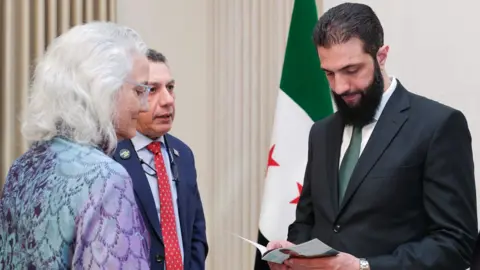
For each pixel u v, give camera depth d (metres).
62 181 1.29
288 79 2.97
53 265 1.25
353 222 1.98
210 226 3.81
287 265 1.94
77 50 1.34
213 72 3.81
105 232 1.25
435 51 2.98
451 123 1.93
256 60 3.62
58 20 3.32
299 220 2.23
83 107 1.32
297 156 2.91
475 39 2.85
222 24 3.76
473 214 1.92
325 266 1.84
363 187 1.96
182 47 3.88
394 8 3.11
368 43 1.94
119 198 1.28
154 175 2.21
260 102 3.62
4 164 3.15
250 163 3.65
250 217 3.64
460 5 2.90
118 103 1.38
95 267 1.23
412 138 1.95
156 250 2.11
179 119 3.87
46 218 1.28
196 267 2.27
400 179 1.93
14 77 3.19
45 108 1.34
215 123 3.79
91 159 1.30
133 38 1.44
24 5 3.18
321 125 2.22
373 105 1.99
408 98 2.04
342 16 1.96
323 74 2.93
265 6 3.60
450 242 1.84
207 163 3.84
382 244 1.93
